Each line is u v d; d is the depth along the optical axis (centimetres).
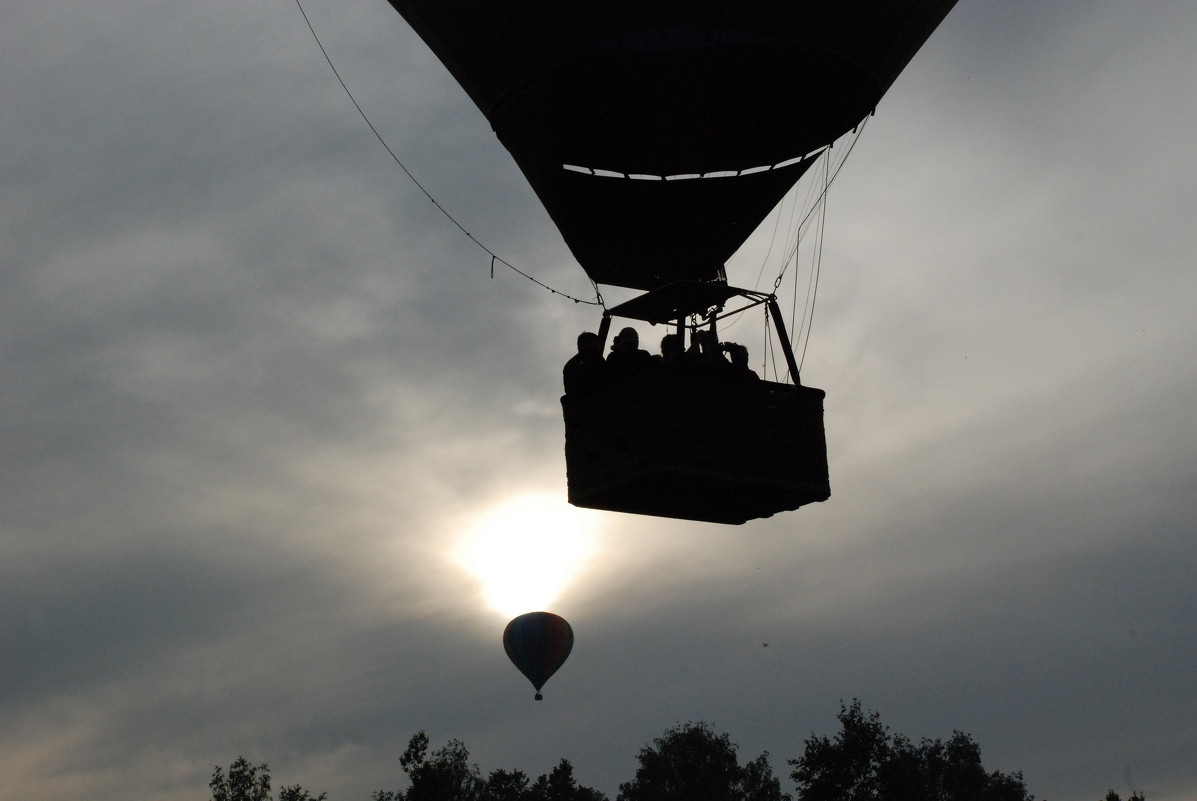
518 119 1535
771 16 1401
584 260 1672
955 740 8200
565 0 1407
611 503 1545
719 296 1523
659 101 1483
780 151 1542
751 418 1474
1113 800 6066
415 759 6397
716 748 8475
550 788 8294
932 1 1465
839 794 6281
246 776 6225
